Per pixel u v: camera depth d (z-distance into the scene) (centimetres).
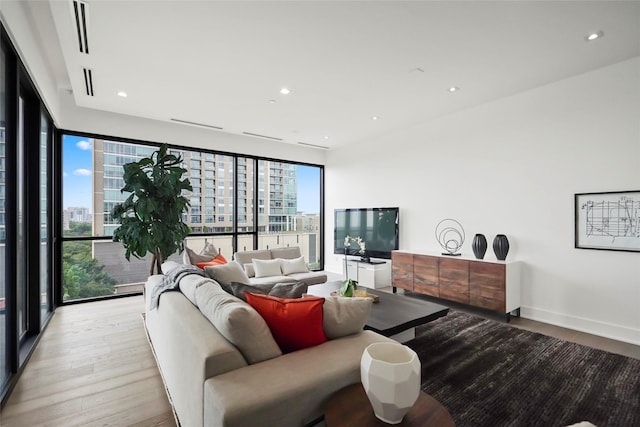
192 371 139
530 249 362
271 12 219
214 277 259
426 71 307
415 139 492
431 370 241
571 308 330
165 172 372
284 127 498
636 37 252
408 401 107
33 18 245
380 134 541
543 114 349
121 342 290
